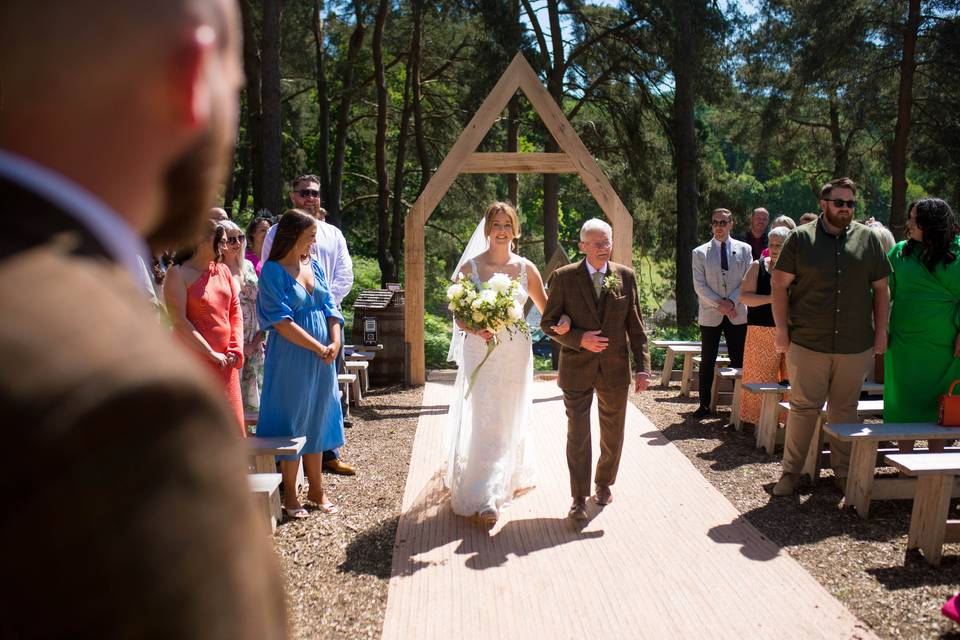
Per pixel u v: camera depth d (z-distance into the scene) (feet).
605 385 17.08
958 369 18.67
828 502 17.97
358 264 81.35
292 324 16.58
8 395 1.18
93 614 1.21
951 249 18.45
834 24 71.67
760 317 23.77
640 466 20.95
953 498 18.04
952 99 71.61
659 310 84.58
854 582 13.73
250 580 1.37
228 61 1.60
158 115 1.45
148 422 1.24
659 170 74.79
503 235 17.85
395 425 25.50
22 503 1.18
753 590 13.50
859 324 17.81
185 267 15.58
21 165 1.37
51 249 1.33
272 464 16.22
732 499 18.28
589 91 72.69
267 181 47.37
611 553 15.20
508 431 17.08
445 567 14.56
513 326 17.13
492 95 30.58
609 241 16.76
